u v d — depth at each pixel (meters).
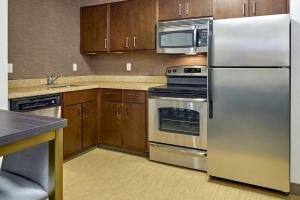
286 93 2.33
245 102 2.52
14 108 2.67
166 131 3.22
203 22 3.21
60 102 3.17
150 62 4.06
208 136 2.76
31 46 3.51
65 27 4.01
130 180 2.79
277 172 2.44
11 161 1.43
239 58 2.50
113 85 3.67
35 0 3.53
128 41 3.80
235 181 2.73
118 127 3.65
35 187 1.29
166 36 3.47
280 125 2.38
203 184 2.69
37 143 1.21
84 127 3.57
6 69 2.52
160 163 3.28
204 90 2.96
